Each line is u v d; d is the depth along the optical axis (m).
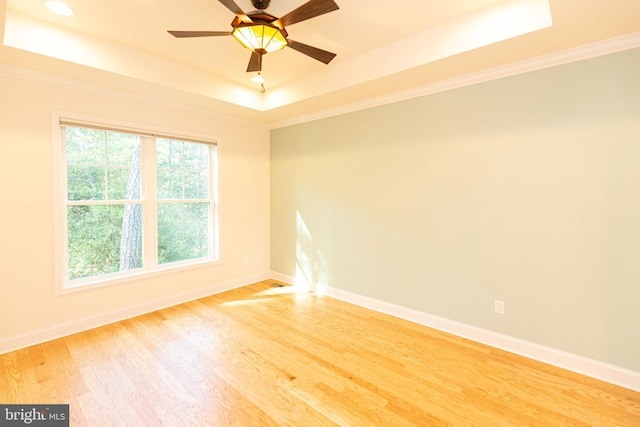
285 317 3.26
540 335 2.45
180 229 3.75
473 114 2.71
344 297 3.77
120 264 3.25
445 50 2.36
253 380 2.16
